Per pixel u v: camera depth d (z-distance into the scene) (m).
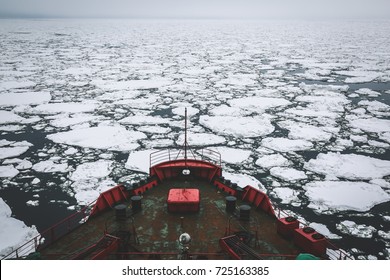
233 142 17.17
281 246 5.75
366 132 18.78
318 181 12.72
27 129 19.19
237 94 28.08
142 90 29.41
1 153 15.45
